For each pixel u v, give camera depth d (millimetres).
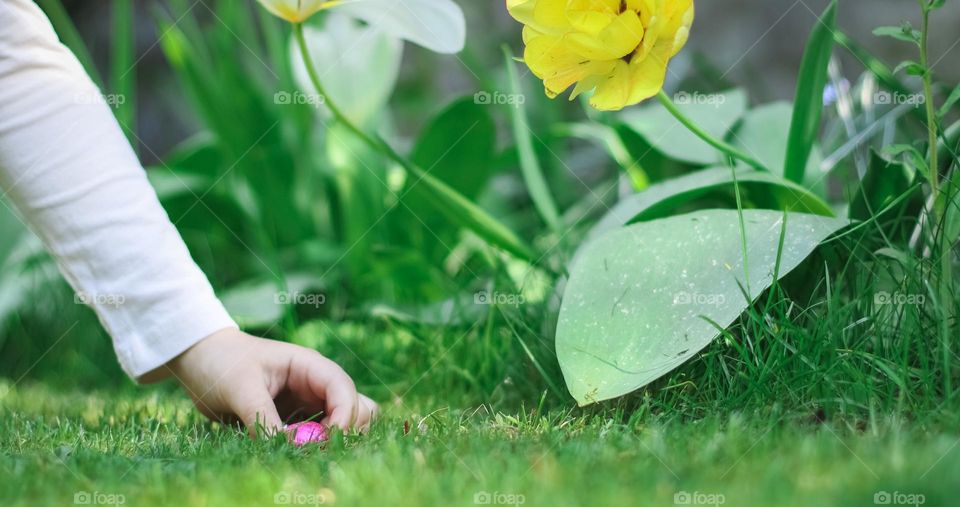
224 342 1354
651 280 1386
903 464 1213
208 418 1379
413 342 1565
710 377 1355
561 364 1361
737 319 1392
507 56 1671
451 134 1747
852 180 1670
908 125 1666
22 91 1342
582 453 1247
